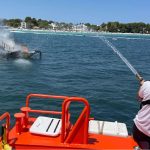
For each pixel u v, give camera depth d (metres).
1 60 36.91
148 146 5.92
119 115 14.53
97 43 102.50
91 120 7.94
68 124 7.08
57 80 24.83
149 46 98.31
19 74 27.22
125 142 6.93
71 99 6.50
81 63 39.97
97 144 6.73
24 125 7.36
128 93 19.95
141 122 5.90
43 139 6.77
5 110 14.52
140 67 37.44
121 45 93.50
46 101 16.38
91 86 22.44
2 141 6.51
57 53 54.94
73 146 6.52
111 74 29.70
